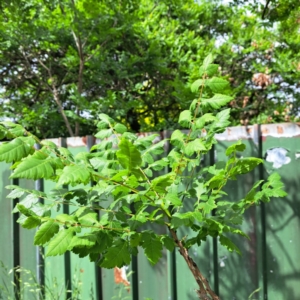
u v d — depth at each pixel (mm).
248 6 5492
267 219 2664
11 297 3586
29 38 5195
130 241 1584
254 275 2701
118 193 1742
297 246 2555
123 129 1947
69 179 1314
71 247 1433
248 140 2691
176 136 1819
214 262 2834
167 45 6277
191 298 2920
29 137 1486
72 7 4723
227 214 1869
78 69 5891
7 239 3732
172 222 1608
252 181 2674
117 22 5434
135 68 5727
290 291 2580
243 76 7219
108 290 3293
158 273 3088
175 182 1840
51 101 5977
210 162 2807
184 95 4500
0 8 4883
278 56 7090
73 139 3377
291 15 5328
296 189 2543
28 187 3596
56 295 3355
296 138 2535
